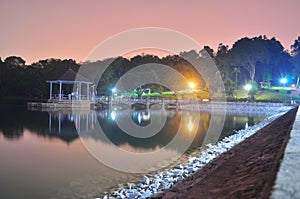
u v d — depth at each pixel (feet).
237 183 20.20
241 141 54.08
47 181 31.24
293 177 13.46
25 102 203.00
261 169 20.43
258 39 246.88
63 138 62.59
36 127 81.66
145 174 33.86
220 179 24.38
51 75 206.08
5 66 227.40
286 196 11.52
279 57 265.13
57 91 199.72
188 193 21.97
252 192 15.76
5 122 94.38
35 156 43.91
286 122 52.39
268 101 185.26
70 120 102.53
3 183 30.50
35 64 242.99
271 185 13.06
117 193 26.61
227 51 271.08
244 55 242.58
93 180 31.48
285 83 255.70
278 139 32.55
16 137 63.62
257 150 33.30
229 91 224.94
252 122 105.70
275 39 270.67
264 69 255.29
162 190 26.32
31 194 27.30
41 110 154.61
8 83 215.10
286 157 17.12
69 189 28.55
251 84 221.87
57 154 45.50
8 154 45.27
